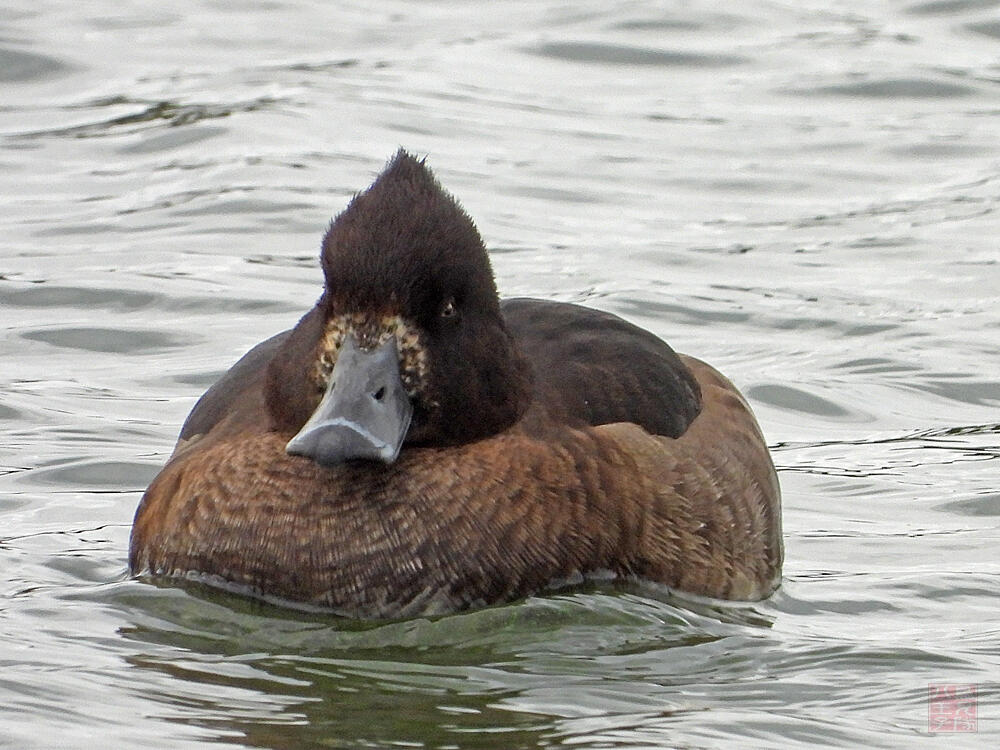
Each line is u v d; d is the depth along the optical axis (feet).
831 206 62.39
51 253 55.26
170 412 43.98
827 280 55.36
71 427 42.39
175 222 58.49
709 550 32.63
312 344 30.58
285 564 30.27
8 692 26.17
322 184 61.62
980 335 51.19
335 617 30.22
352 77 74.18
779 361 49.34
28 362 47.19
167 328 49.70
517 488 30.45
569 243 57.72
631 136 68.54
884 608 33.42
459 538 30.12
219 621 29.99
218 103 70.23
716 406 35.60
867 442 44.39
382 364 29.50
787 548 37.29
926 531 38.42
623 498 31.32
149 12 82.38
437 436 30.58
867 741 26.04
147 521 31.91
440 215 30.17
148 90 71.82
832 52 79.00
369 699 26.94
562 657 29.12
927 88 74.59
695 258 56.70
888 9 85.71
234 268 54.54
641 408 33.19
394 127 68.18
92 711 25.71
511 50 78.69
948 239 59.06
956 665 29.63
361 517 30.12
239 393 33.01
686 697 27.68
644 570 31.68
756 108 72.33
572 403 32.22
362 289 29.66
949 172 65.77
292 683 27.50
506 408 31.01
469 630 29.94
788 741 25.90
